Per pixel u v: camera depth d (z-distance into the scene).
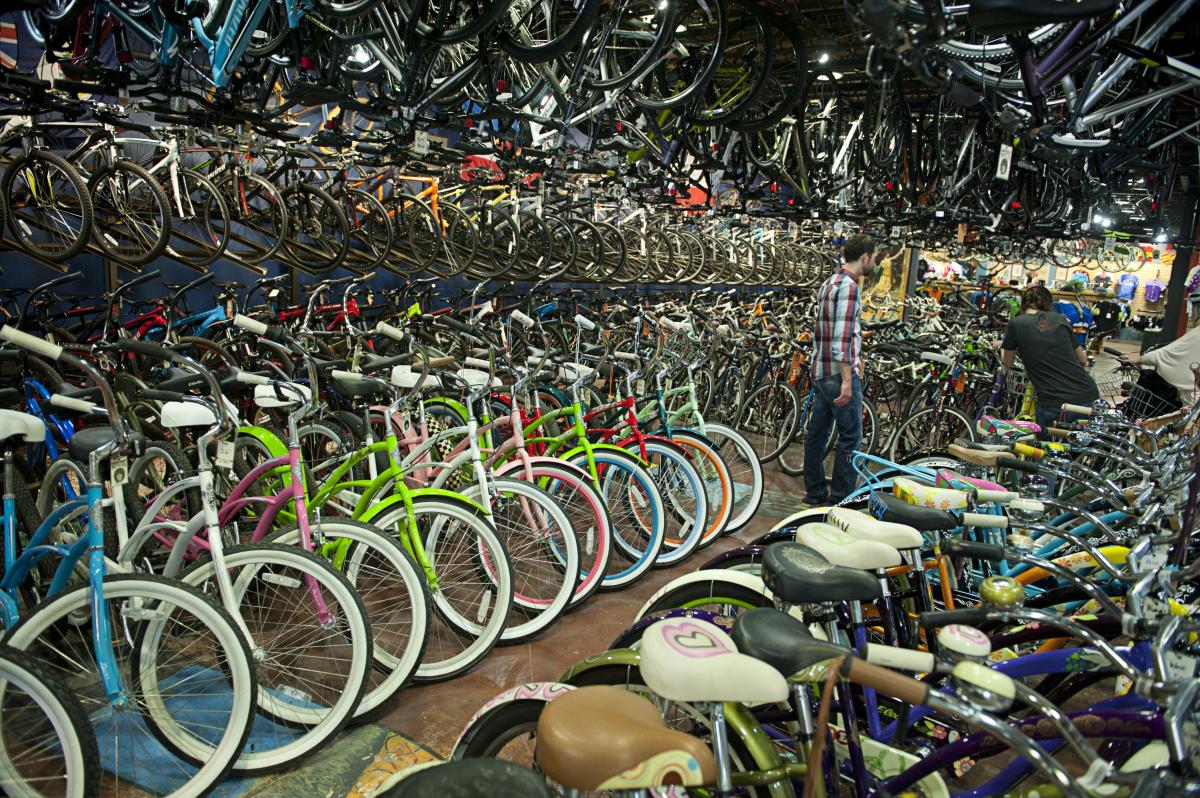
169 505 2.84
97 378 1.93
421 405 3.29
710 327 6.14
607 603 3.29
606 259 7.36
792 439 5.69
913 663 1.18
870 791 1.54
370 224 5.99
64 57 3.66
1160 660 1.25
